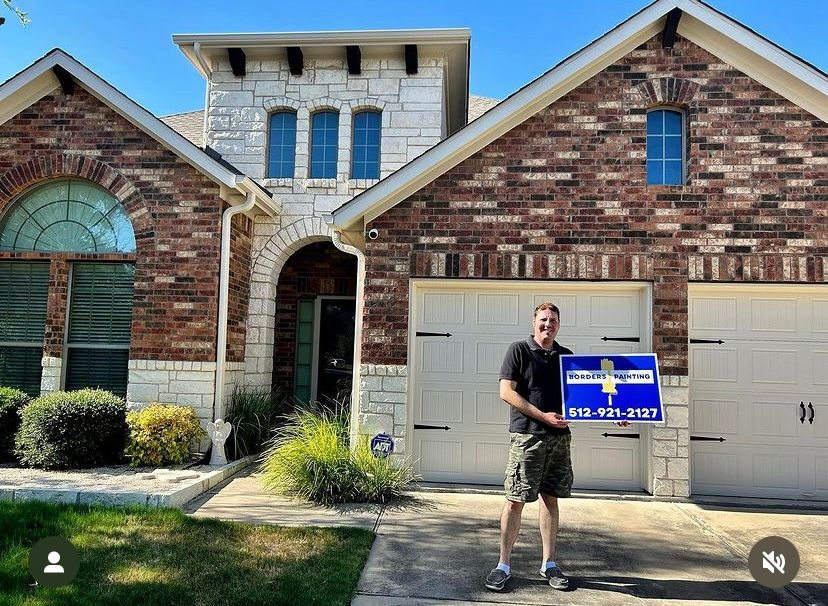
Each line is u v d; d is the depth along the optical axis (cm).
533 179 744
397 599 423
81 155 862
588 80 750
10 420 775
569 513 643
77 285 873
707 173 726
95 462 758
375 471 670
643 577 472
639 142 738
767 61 713
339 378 1096
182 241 844
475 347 759
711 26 715
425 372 759
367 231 757
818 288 713
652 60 745
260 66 1070
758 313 730
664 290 717
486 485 741
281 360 1089
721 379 727
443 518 612
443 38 1014
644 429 728
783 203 716
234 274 902
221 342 841
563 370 465
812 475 711
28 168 863
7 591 405
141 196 852
